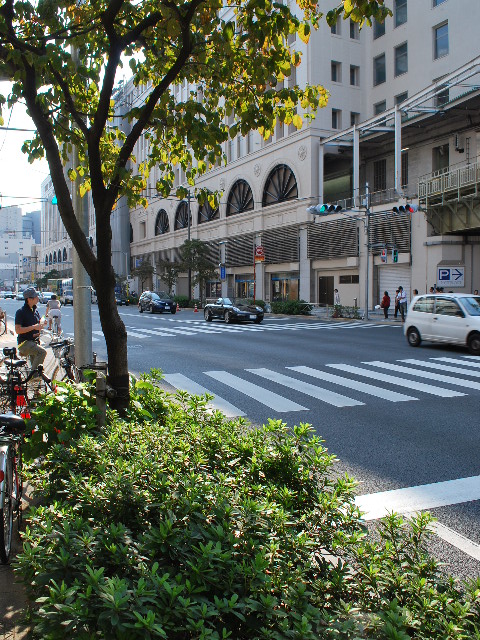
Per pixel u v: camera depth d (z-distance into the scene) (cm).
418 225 3238
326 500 329
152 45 548
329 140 3872
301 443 426
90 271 507
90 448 382
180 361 1498
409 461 651
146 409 559
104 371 518
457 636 214
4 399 665
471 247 3091
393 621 215
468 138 3191
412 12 3594
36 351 860
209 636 202
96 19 528
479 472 613
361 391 1080
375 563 273
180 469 356
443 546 437
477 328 1590
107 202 491
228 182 5294
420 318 1794
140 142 5775
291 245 4412
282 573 254
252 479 383
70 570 245
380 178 3997
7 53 460
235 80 573
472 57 3156
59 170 493
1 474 347
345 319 3300
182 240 6359
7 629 279
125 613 204
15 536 399
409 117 3356
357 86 4097
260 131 568
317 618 222
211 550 244
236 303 3136
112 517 299
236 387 1117
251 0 457
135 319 3522
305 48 3944
